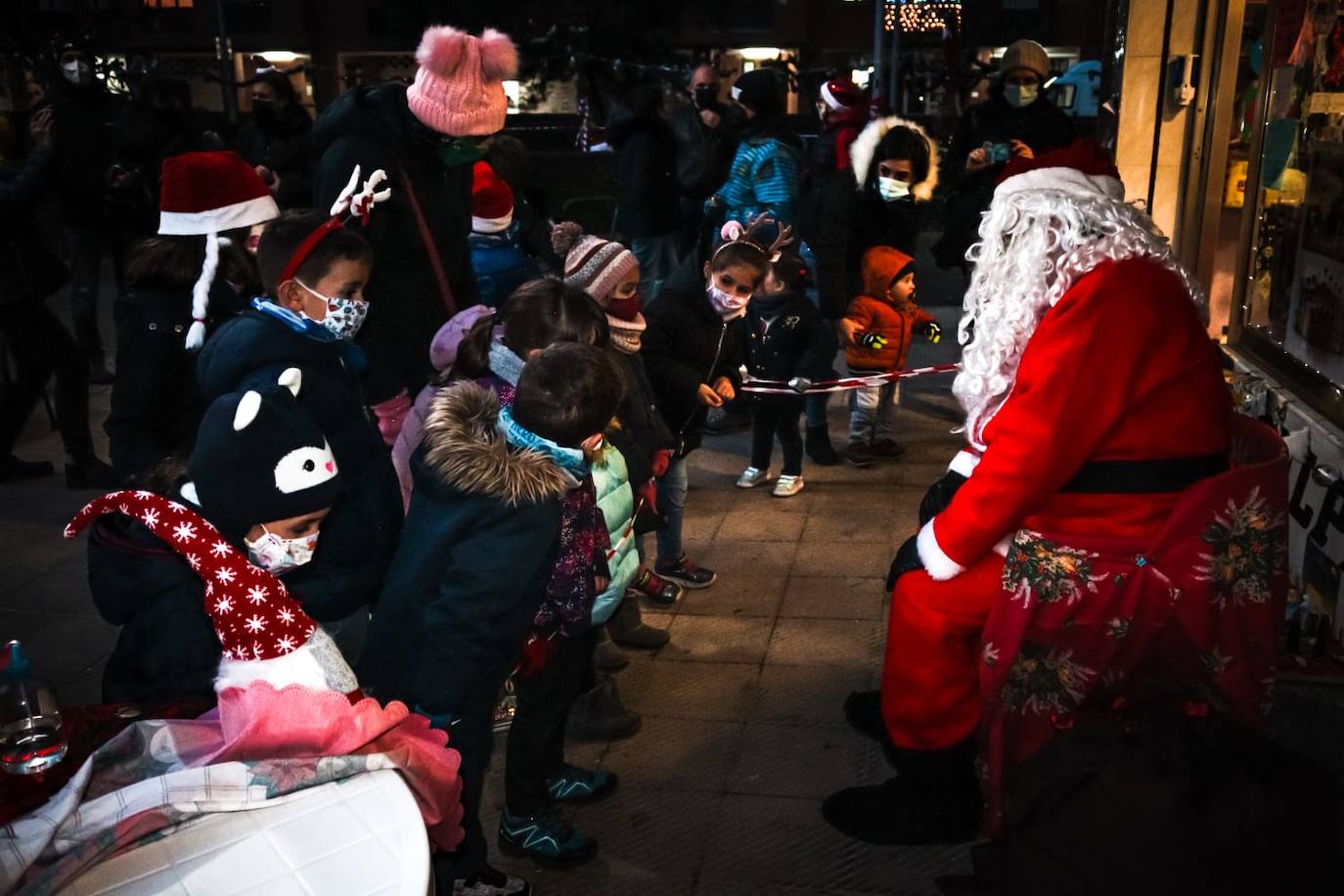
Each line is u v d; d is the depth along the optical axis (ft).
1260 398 13.04
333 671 5.86
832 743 10.73
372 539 8.19
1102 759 7.76
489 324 9.10
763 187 22.02
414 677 7.36
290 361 7.88
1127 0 16.55
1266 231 14.15
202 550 5.73
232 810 5.37
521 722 8.90
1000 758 8.41
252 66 115.14
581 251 10.70
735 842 9.36
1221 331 16.51
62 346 17.62
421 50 10.94
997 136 20.29
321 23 112.88
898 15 63.16
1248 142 15.79
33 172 16.98
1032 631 8.21
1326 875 7.33
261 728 5.52
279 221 8.34
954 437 19.80
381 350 11.46
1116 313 7.82
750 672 12.11
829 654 12.42
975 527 8.07
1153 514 8.07
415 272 11.66
